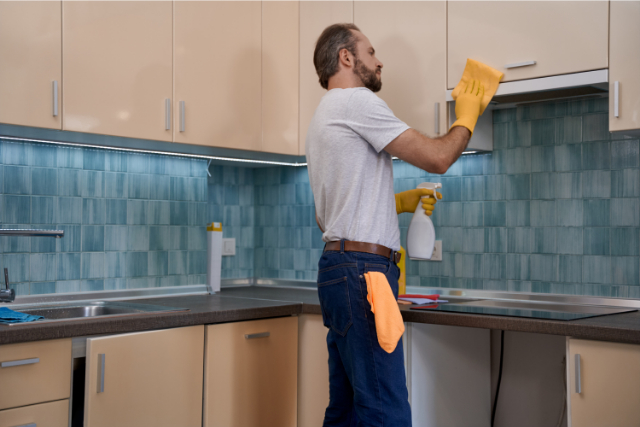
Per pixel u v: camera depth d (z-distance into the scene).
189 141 2.20
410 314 1.86
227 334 1.97
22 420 1.54
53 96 1.87
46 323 1.61
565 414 2.22
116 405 1.70
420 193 2.13
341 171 1.64
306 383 2.17
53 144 2.21
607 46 1.78
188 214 2.62
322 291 1.69
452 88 2.10
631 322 1.57
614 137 2.08
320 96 2.49
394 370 1.62
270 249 3.03
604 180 2.09
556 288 2.19
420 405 1.98
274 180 3.02
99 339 1.66
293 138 2.54
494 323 1.69
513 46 1.96
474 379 2.27
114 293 2.34
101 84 1.98
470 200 2.40
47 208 2.19
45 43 1.86
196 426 1.90
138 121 2.07
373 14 2.32
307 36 2.54
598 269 2.10
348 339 1.64
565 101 2.18
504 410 2.37
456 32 2.09
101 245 2.33
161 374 1.80
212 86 2.27
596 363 1.53
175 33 2.17
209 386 1.92
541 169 2.23
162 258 2.52
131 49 2.05
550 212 2.21
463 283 2.41
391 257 1.66
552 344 2.26
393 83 2.25
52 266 2.20
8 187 2.09
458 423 2.17
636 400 1.46
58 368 1.62
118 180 2.39
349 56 1.78
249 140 2.38
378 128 1.62
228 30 2.33
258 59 2.42
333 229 1.66
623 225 2.05
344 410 1.82
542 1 1.90
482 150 2.30
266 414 2.08
